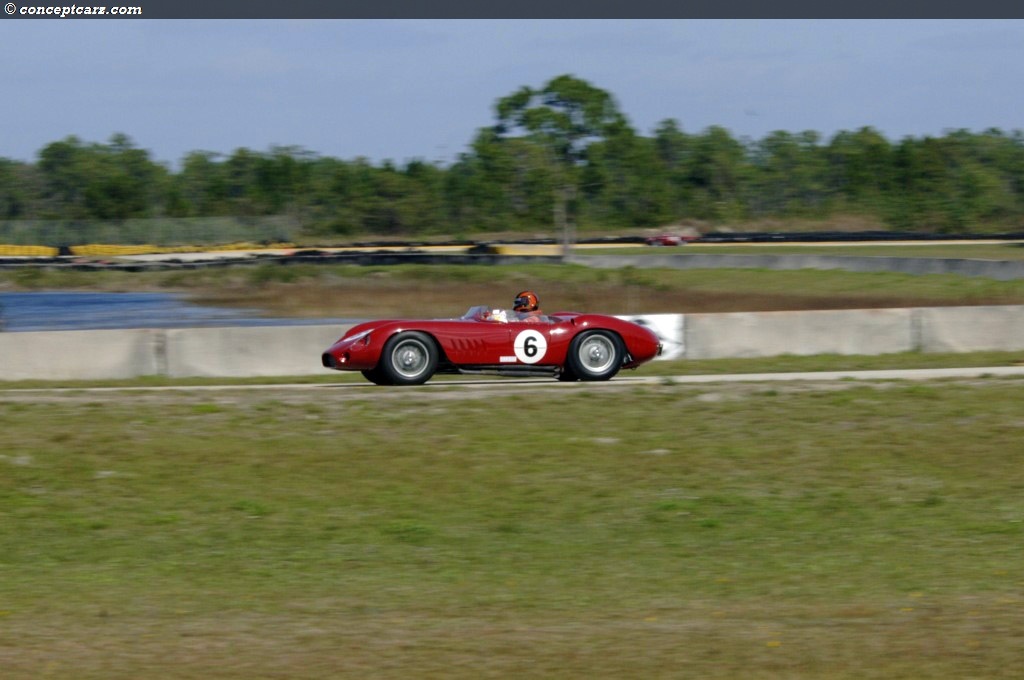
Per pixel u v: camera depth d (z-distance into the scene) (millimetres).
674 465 32375
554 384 44312
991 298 105312
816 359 59500
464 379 50500
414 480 31109
